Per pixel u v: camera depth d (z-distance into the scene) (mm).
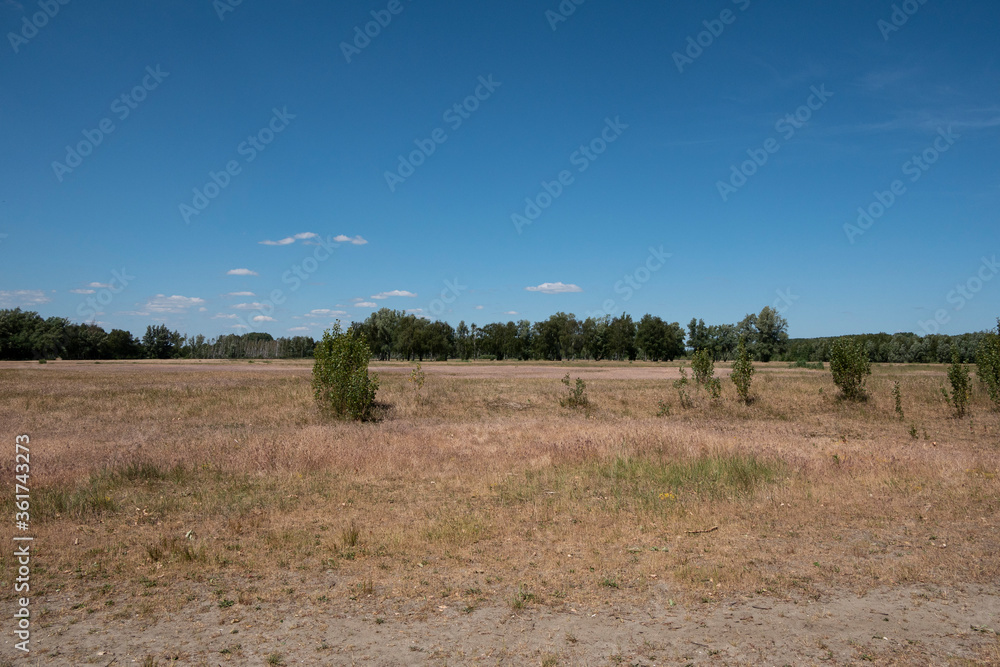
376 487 10539
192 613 5117
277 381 36750
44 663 4184
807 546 7000
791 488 10055
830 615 5039
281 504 9078
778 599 5410
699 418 24812
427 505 9109
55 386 31688
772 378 41312
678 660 4254
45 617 5004
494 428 19062
